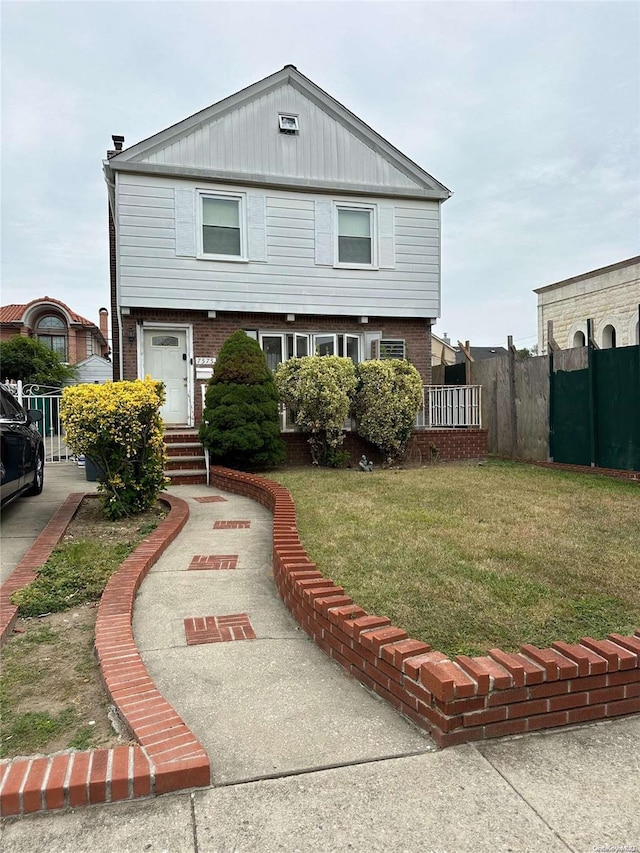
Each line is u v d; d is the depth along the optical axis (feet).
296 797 7.46
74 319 114.32
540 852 6.59
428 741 8.64
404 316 46.68
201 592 14.99
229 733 8.80
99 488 23.04
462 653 10.87
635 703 9.59
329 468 36.83
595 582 14.75
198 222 41.78
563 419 36.37
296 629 12.76
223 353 35.24
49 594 14.30
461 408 42.83
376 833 6.86
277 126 43.42
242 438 33.27
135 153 40.27
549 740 8.76
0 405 22.82
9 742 8.52
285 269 43.78
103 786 7.29
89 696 9.87
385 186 45.50
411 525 20.30
